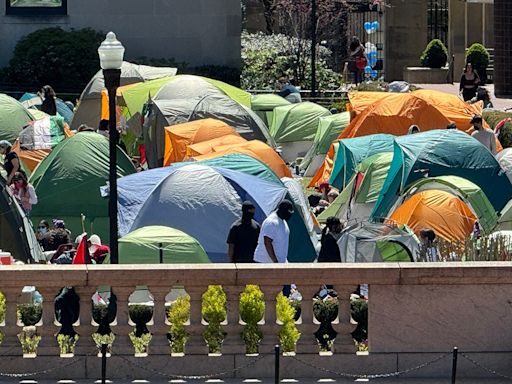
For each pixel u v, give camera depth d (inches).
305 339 1485.0
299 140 3873.0
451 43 5753.0
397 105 3518.7
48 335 1465.3
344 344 1483.8
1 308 1486.2
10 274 1446.9
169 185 2439.7
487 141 3014.3
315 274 1470.2
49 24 5078.7
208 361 1472.7
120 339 1470.2
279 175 2923.2
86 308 1464.1
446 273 1471.5
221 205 2412.6
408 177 2743.6
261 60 5216.5
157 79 3752.5
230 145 3014.3
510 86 4950.8
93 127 3838.6
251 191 2438.5
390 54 6161.4
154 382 1456.7
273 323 1482.5
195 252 2101.4
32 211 2650.1
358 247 2174.0
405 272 1471.5
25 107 3545.8
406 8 6151.6
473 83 4488.2
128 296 1465.3
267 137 3521.2
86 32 4933.6
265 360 1476.4
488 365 1483.8
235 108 3503.9
